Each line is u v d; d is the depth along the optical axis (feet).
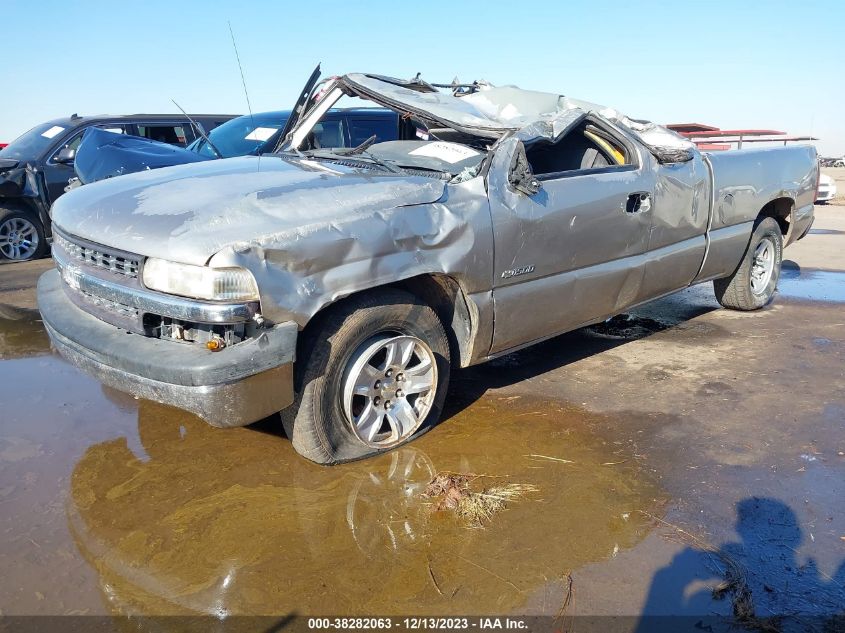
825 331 18.04
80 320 10.29
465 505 9.59
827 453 11.35
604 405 13.20
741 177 17.28
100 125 30.37
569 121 13.51
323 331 9.87
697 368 15.24
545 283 12.63
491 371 14.97
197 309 8.75
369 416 10.70
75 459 10.73
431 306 11.76
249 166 12.62
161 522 9.11
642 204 14.39
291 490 9.94
